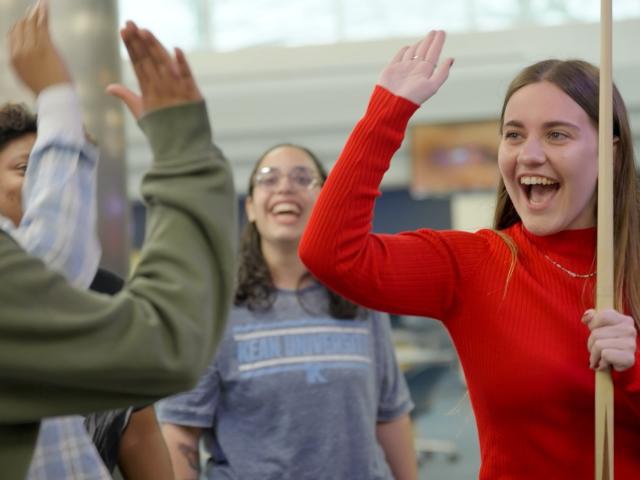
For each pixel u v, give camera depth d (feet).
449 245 6.30
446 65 5.99
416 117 30.25
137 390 4.06
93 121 13.70
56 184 4.33
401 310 6.22
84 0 13.84
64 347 3.89
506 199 6.67
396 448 9.41
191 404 8.81
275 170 9.17
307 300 9.05
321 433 8.65
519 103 6.19
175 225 4.23
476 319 6.19
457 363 29.27
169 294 4.11
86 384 3.96
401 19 30.19
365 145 5.89
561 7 29.19
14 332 3.86
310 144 30.86
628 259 6.28
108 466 6.80
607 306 5.74
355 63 30.32
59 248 4.28
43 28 4.43
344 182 5.88
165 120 4.31
